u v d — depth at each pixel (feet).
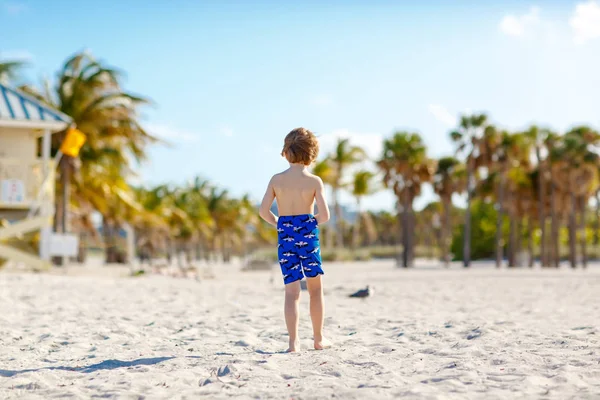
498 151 146.61
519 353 14.58
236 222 268.21
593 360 13.48
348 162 180.65
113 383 12.29
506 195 157.58
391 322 22.44
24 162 61.41
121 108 84.48
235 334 19.42
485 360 13.93
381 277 69.41
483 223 193.06
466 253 145.18
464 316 24.53
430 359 14.37
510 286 48.06
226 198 267.39
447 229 173.78
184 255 246.47
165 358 15.08
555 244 144.36
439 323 21.83
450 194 173.37
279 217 15.83
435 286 47.96
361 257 181.27
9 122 61.41
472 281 57.16
